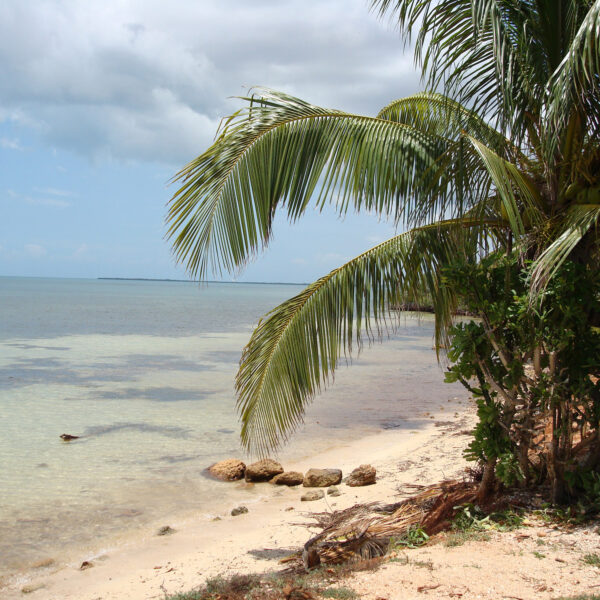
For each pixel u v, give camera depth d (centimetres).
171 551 689
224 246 558
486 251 612
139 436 1298
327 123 592
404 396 1869
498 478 600
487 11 536
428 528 569
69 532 759
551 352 544
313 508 824
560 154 575
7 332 4119
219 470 1019
